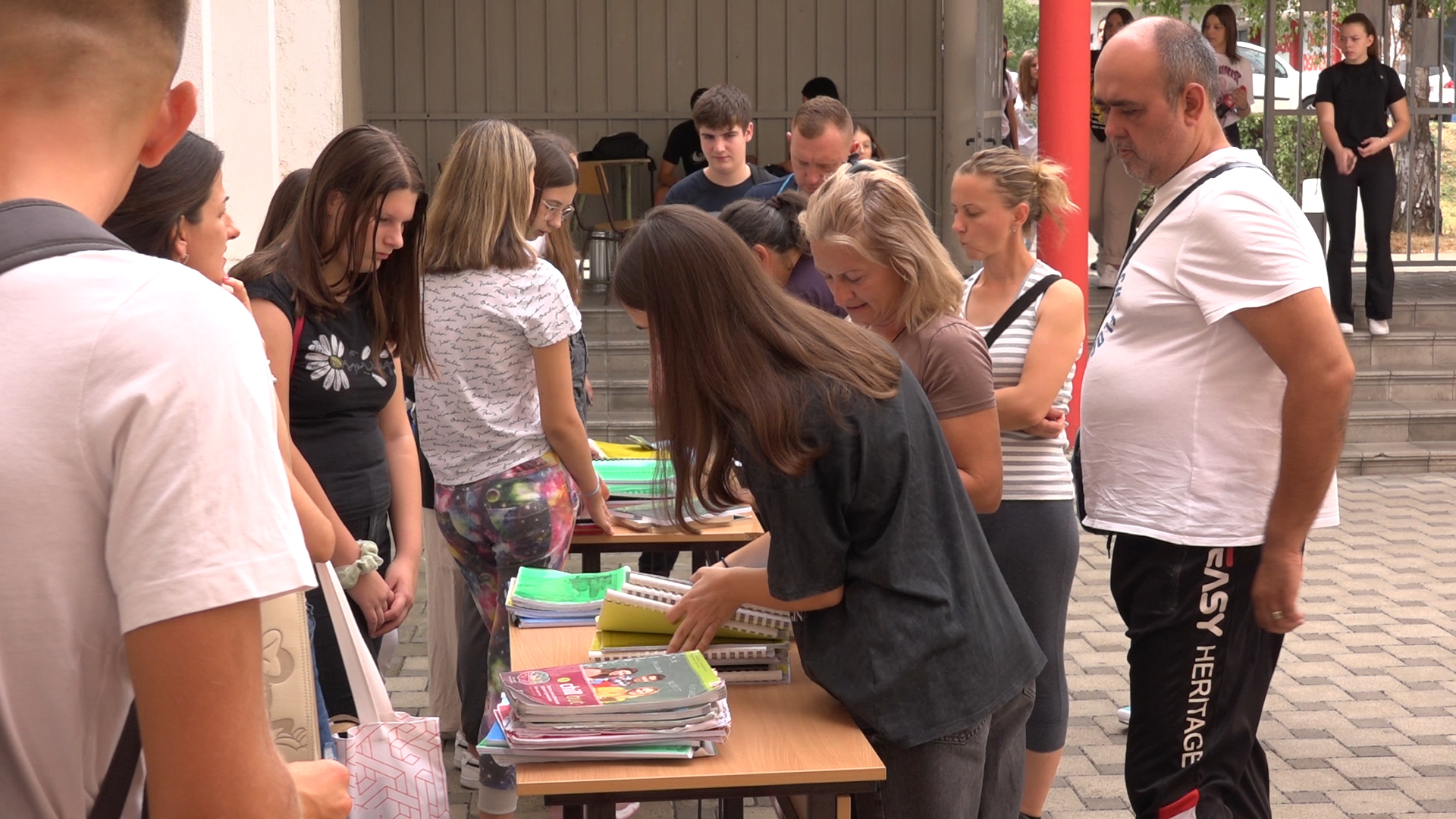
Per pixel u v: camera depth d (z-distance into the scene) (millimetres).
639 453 4027
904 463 1981
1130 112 2492
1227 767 2568
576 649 2434
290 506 950
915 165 11172
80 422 879
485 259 2986
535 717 1926
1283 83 10078
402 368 3082
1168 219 2500
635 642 2365
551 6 10867
